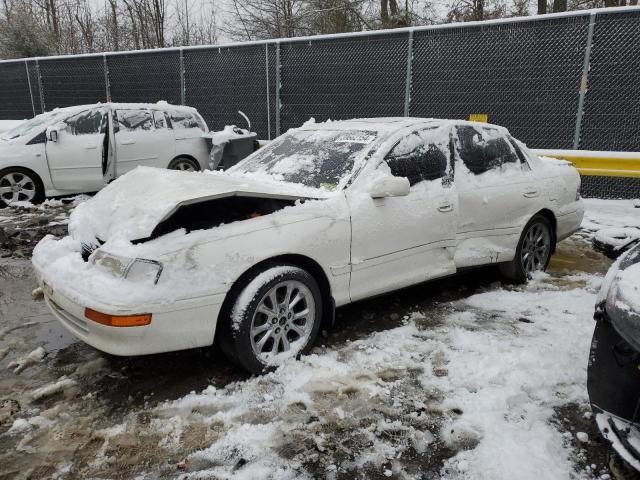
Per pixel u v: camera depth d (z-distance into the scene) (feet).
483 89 30.50
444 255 14.08
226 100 39.81
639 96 26.76
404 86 32.68
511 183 15.76
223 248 10.21
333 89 35.12
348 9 54.65
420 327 13.15
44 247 11.97
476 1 55.52
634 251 8.88
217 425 9.26
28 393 10.34
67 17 87.35
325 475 8.09
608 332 7.93
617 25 26.53
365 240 12.18
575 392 10.23
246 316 10.30
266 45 36.78
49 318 13.93
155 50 41.55
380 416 9.49
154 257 9.69
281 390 10.25
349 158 13.23
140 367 11.27
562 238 17.75
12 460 8.42
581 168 26.35
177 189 11.20
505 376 10.69
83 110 29.30
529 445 8.66
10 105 50.37
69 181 28.68
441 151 14.37
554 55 28.35
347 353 11.71
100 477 8.06
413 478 8.04
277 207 12.05
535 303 14.69
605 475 8.06
